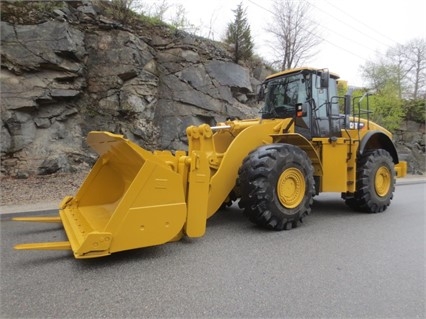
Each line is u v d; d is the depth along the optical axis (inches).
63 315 76.4
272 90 204.8
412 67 994.7
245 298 86.7
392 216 197.9
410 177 573.6
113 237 104.0
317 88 190.2
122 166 137.5
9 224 159.5
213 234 146.8
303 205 157.1
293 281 98.0
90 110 324.8
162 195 114.0
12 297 84.9
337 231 157.3
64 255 116.6
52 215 183.3
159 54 377.4
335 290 92.7
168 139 361.4
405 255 123.8
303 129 185.9
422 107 696.4
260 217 145.6
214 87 397.4
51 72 298.0
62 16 302.8
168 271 103.4
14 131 277.4
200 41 410.6
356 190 204.8
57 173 283.3
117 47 334.3
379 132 215.5
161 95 371.6
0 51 274.1
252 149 161.6
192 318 76.5
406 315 80.0
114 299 84.7
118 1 358.6
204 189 128.0
